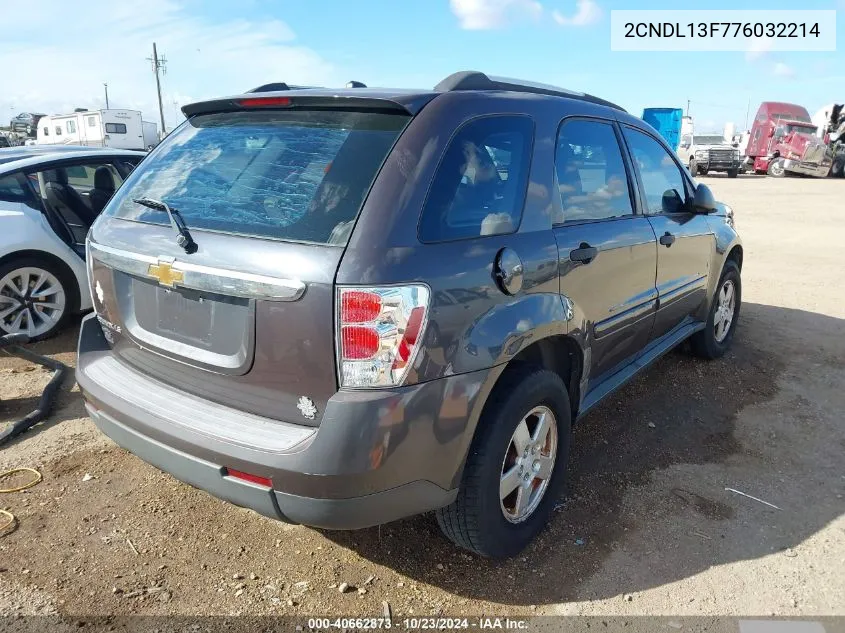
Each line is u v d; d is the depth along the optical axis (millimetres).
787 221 14320
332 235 2164
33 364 4922
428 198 2305
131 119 31906
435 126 2418
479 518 2521
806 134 30406
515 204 2709
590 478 3484
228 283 2252
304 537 2939
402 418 2139
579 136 3256
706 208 4223
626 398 4504
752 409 4371
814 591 2656
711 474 3549
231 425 2320
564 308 2834
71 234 5445
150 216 2633
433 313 2197
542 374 2703
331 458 2094
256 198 2398
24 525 2955
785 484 3467
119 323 2764
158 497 3205
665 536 3004
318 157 2406
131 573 2672
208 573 2693
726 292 5215
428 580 2691
